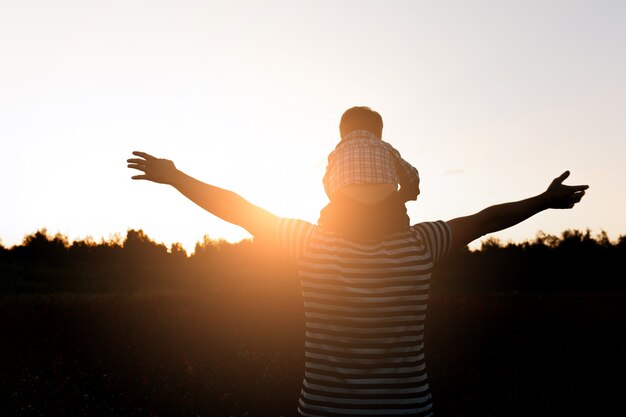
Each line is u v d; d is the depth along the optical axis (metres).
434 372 10.05
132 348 12.38
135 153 1.66
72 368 10.46
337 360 1.51
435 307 17.61
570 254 58.25
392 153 1.70
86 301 21.34
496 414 7.69
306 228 1.61
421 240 1.58
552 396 8.44
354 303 1.51
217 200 1.63
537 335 13.56
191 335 13.94
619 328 14.60
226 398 8.46
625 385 9.00
